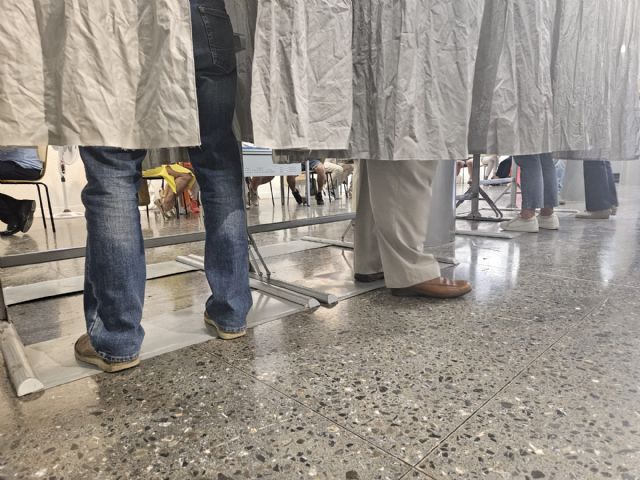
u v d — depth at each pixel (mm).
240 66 1101
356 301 1471
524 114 1511
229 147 1072
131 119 802
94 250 907
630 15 2238
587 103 1908
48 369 984
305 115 980
